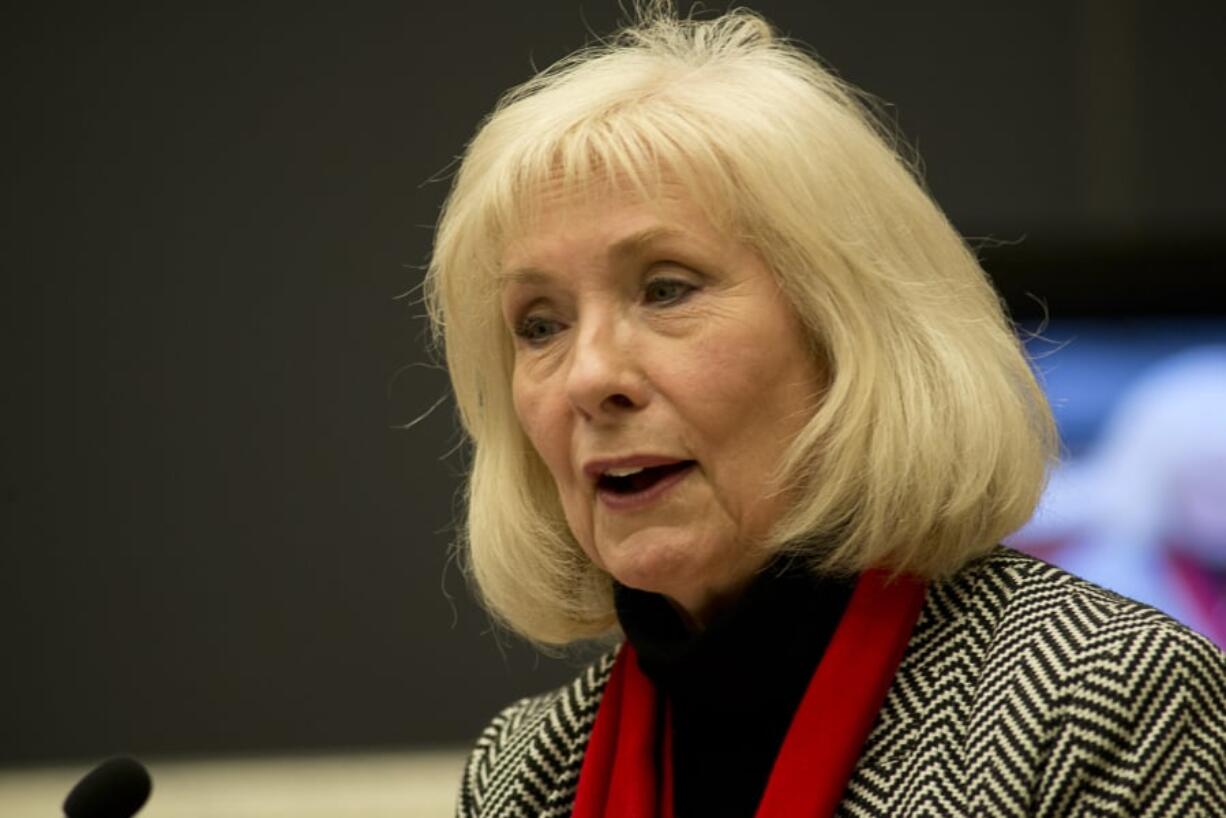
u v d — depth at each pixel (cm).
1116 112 1419
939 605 493
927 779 450
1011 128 1423
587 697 574
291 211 1435
